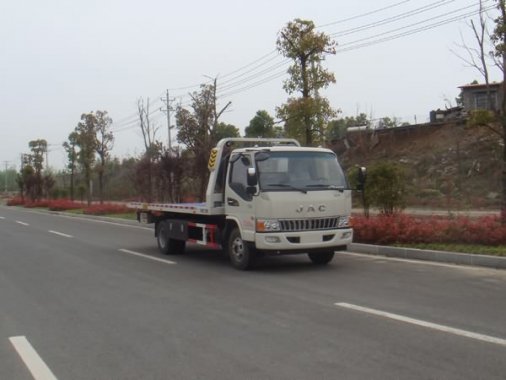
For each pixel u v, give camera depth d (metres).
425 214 20.92
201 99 24.70
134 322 6.86
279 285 8.98
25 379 4.95
